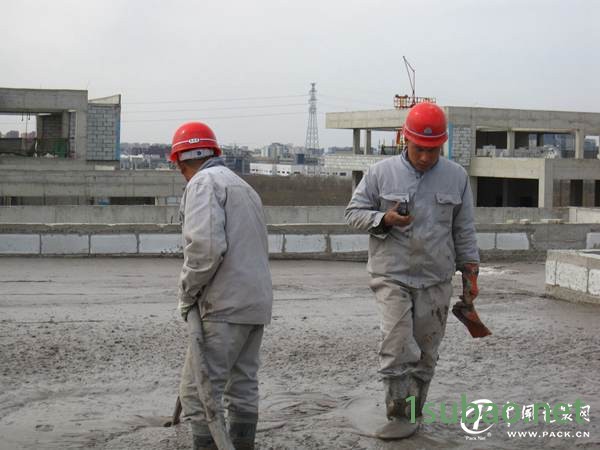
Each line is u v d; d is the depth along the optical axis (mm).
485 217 30672
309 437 5590
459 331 8953
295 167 148375
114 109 52562
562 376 7199
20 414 5992
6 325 8875
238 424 4898
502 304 10859
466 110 55375
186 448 5336
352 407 6270
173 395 6520
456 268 5742
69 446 5355
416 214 5402
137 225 15055
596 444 5578
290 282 12648
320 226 15570
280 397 6480
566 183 66812
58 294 11062
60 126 55688
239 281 4668
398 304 5387
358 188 5605
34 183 43219
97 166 52531
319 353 7863
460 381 7000
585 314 10125
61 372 7066
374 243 5520
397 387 5496
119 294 11141
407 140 5426
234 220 4680
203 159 4941
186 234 4574
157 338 8352
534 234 16859
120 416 5984
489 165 54562
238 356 4887
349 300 10992
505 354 7957
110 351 7793
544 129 58812
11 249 14734
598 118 57562
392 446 5441
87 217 29609
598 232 17266
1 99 48969
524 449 5461
